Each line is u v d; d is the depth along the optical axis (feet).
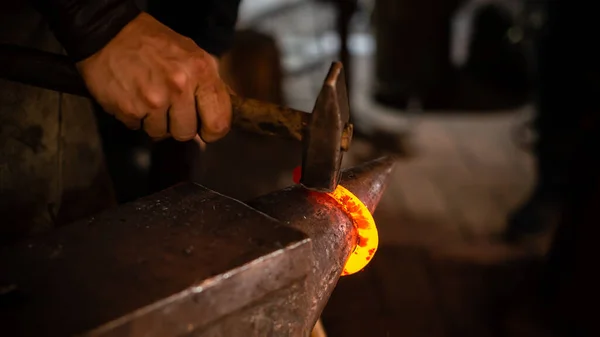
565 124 7.91
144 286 1.88
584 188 6.11
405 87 12.81
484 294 7.21
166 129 2.58
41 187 3.42
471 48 14.24
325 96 2.21
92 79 2.49
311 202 2.51
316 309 2.32
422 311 6.92
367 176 2.88
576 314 6.11
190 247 2.06
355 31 16.56
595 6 7.24
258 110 2.50
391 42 12.54
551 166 8.13
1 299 1.82
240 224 2.19
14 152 3.26
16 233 3.32
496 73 13.79
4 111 3.18
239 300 1.98
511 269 7.66
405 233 8.39
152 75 2.43
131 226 2.19
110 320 1.74
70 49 2.47
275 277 2.05
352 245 2.56
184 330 1.88
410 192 9.53
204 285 1.88
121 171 5.74
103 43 2.44
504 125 12.14
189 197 2.37
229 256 2.01
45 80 2.59
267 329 2.11
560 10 7.66
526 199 8.83
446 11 12.24
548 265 6.73
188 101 2.47
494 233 8.52
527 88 13.33
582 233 6.03
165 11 3.76
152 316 1.80
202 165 4.05
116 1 2.44
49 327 1.72
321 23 17.26
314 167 2.42
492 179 10.04
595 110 6.57
